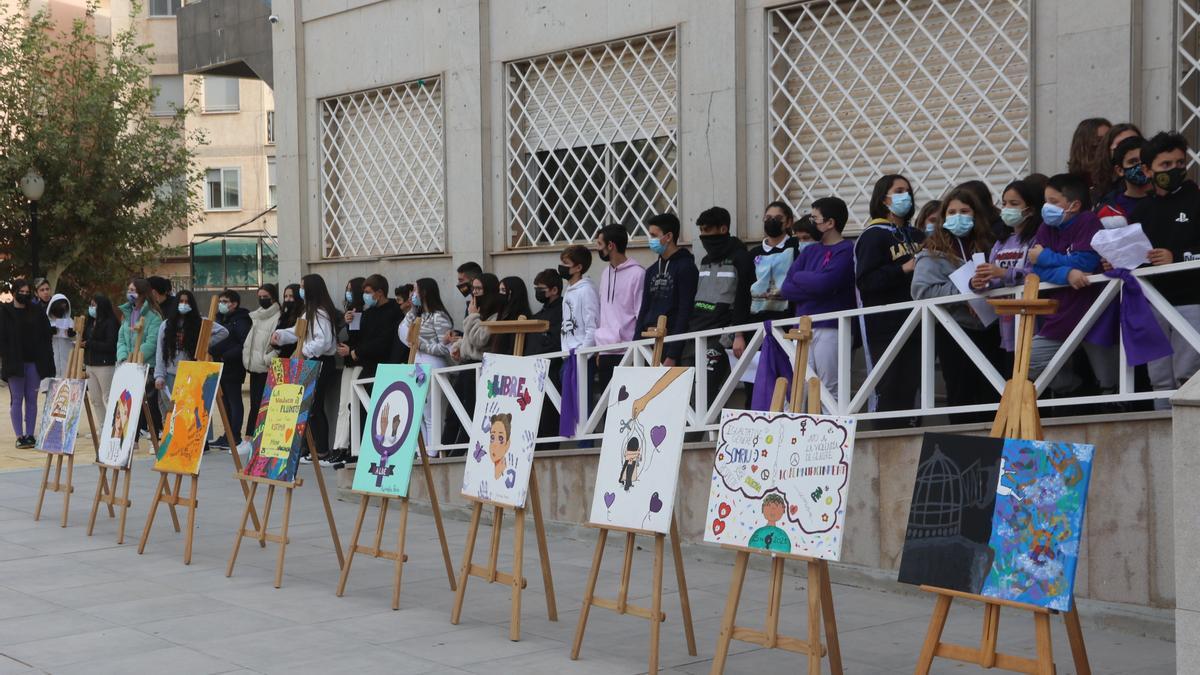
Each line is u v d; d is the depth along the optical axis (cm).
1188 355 576
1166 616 575
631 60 1069
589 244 1096
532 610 675
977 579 441
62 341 1642
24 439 1503
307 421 763
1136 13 755
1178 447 403
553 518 899
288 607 684
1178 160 584
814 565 489
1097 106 769
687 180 1009
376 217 1341
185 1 3625
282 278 1442
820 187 932
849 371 703
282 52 1421
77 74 2814
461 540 887
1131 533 589
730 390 775
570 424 871
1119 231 573
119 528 886
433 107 1259
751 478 517
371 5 1314
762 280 810
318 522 971
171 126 2941
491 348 1002
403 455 699
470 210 1206
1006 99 821
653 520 554
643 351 833
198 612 673
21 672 564
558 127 1136
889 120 888
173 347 1321
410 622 648
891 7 886
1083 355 660
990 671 539
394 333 1151
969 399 693
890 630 611
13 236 2720
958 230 652
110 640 616
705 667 560
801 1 932
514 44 1165
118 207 2819
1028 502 436
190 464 823
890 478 688
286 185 1431
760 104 959
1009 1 816
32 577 772
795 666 559
